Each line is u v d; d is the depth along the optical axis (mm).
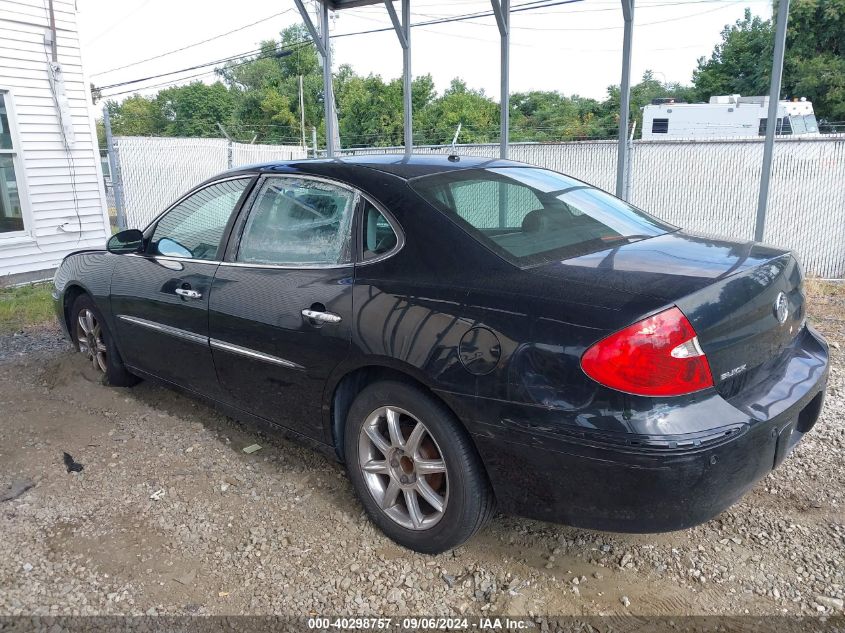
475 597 2541
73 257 4777
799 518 2992
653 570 2672
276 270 3176
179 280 3668
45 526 3002
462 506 2568
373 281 2760
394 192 2895
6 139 9477
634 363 2127
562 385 2234
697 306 2201
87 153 10477
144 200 17047
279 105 46688
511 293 2408
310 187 3203
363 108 39844
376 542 2877
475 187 3039
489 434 2406
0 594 2547
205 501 3199
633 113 41188
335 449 3098
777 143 11086
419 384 2646
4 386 4816
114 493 3275
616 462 2152
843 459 3490
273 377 3209
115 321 4246
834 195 10828
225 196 3621
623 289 2273
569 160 12602
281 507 3145
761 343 2455
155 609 2488
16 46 9344
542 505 2398
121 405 4363
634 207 3492
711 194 11703
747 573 2641
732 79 36469
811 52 31297
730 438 2168
